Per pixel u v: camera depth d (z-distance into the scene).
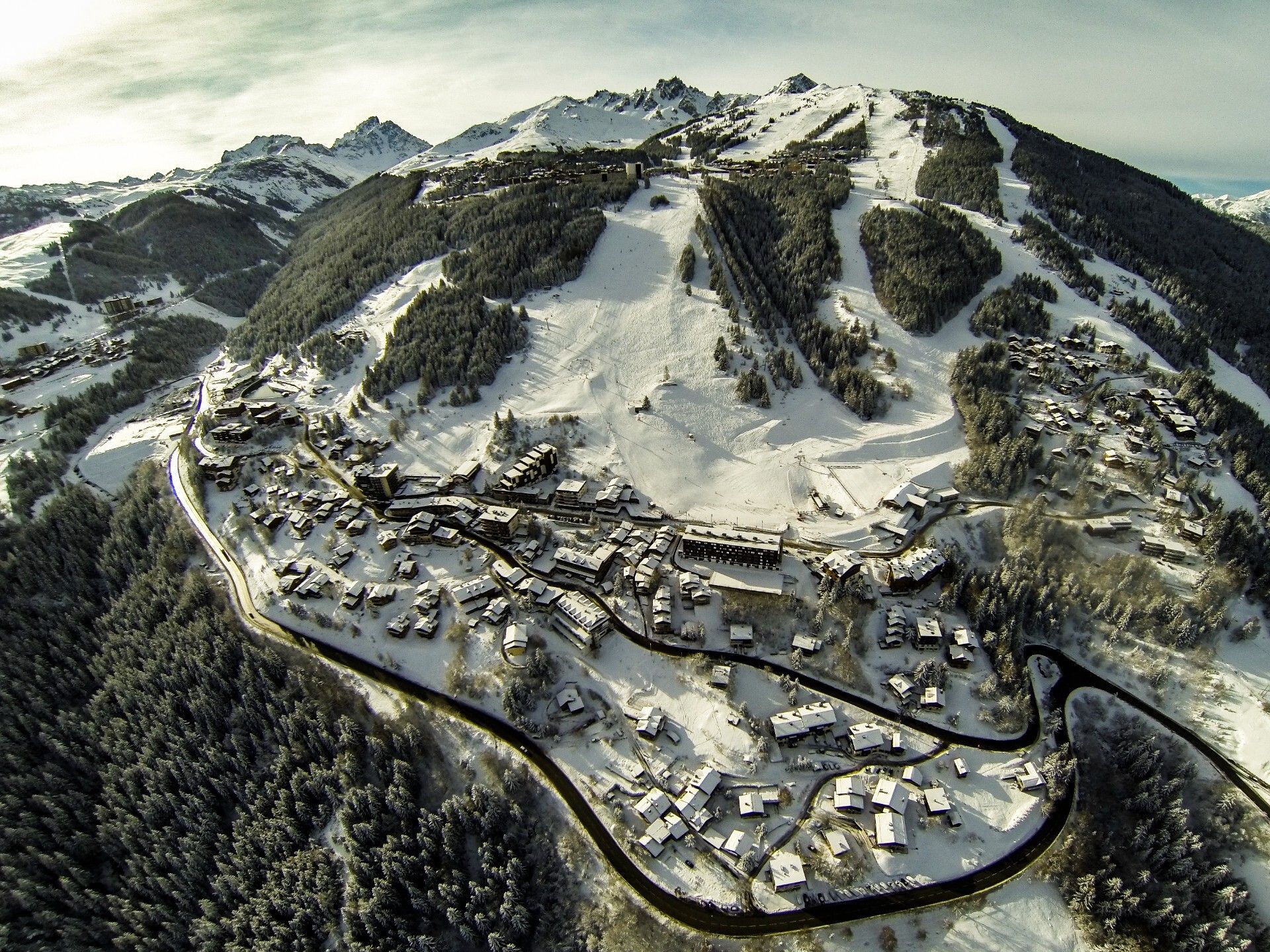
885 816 95.81
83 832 111.81
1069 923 89.25
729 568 131.75
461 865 96.44
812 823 96.56
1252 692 112.06
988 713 110.56
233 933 98.00
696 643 121.38
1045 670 119.12
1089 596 124.69
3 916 102.94
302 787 105.25
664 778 102.19
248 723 114.62
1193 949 85.94
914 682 113.81
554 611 124.75
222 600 134.88
